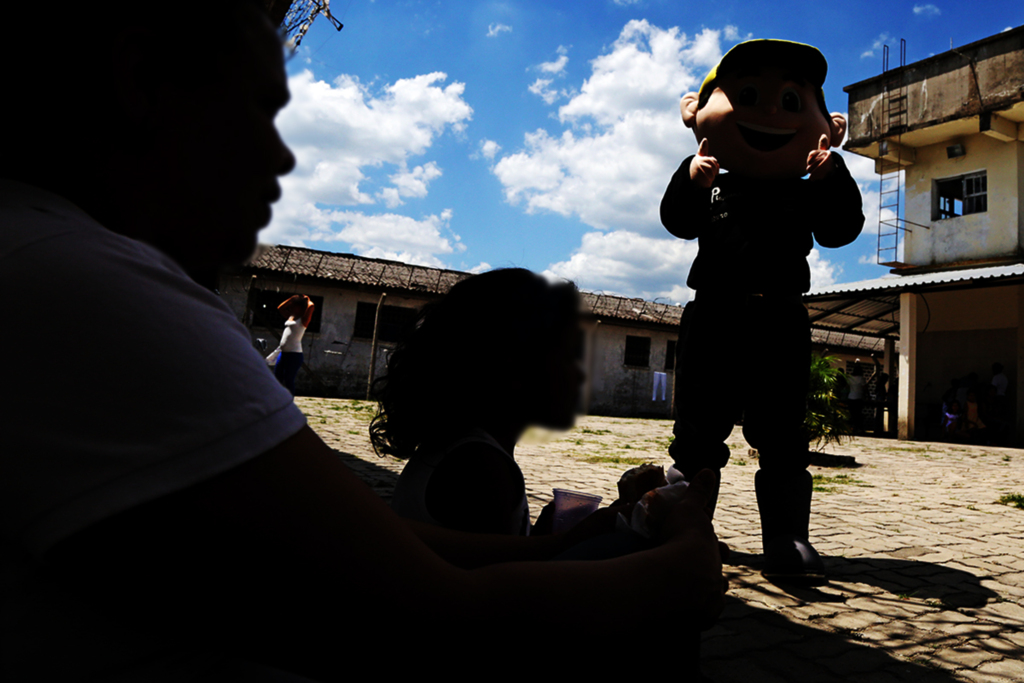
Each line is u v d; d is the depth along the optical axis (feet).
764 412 11.00
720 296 10.78
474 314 4.21
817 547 13.79
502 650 1.89
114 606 1.71
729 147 10.43
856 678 7.72
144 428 1.51
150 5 1.71
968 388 51.78
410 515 4.29
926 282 47.57
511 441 4.44
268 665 1.88
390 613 1.69
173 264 1.79
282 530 1.59
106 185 1.80
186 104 1.79
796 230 10.51
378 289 64.64
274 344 62.13
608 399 74.74
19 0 1.71
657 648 2.33
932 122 54.49
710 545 2.46
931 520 17.43
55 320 1.52
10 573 1.66
